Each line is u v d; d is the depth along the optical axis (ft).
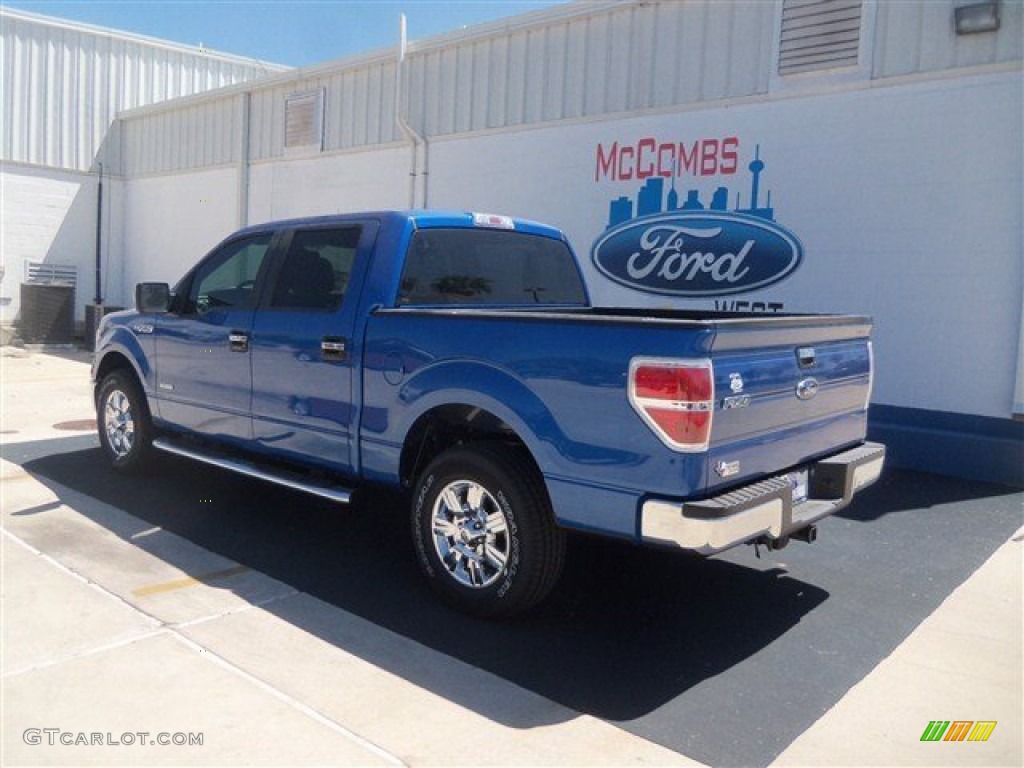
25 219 55.83
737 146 28.68
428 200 38.50
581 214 33.06
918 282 25.26
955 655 13.57
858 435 16.57
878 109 25.73
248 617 14.48
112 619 14.24
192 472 23.82
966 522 20.34
